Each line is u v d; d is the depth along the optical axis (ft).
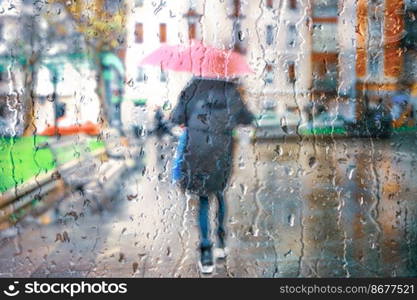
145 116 14.96
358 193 13.17
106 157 15.93
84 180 14.58
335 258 9.61
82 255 10.03
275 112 16.17
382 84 17.02
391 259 9.43
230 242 10.27
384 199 12.65
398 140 16.34
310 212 11.89
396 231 10.80
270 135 15.93
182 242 10.63
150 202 12.92
